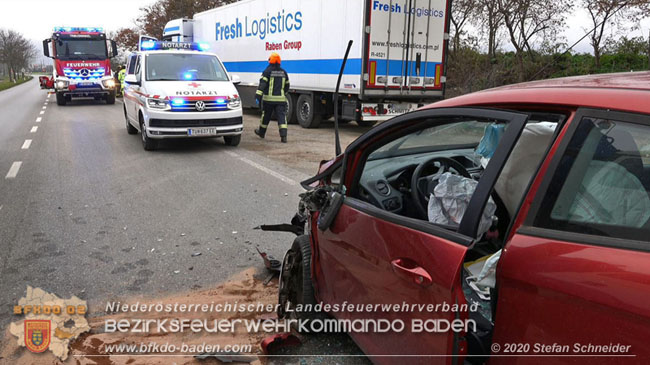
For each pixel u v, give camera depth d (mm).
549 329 1598
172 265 4152
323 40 11812
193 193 6422
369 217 2373
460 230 1890
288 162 8516
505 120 1885
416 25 10969
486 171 1874
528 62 15258
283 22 13328
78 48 22438
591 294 1476
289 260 3215
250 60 15367
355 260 2451
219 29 17250
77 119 16281
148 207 5816
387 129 2506
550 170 1731
